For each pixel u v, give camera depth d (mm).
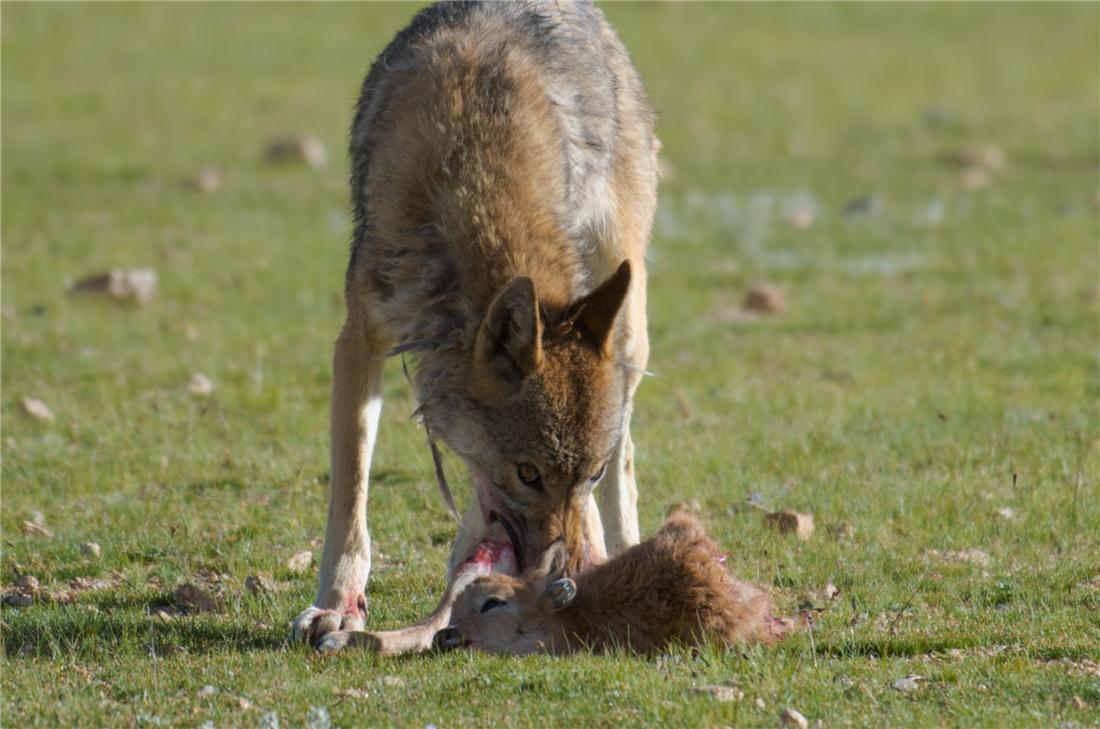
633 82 15812
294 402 22594
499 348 11641
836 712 10188
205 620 13250
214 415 21734
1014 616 12945
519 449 11742
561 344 11727
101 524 16641
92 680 11281
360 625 12727
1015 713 10047
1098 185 48594
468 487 18031
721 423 21344
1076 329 28328
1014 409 21578
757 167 53906
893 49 80812
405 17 82562
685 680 10812
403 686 10812
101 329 27859
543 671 10898
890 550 15242
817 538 15727
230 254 36969
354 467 13117
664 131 60969
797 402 22344
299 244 38594
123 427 20875
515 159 12375
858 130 61812
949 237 40219
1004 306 30672
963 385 23281
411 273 12375
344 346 13164
